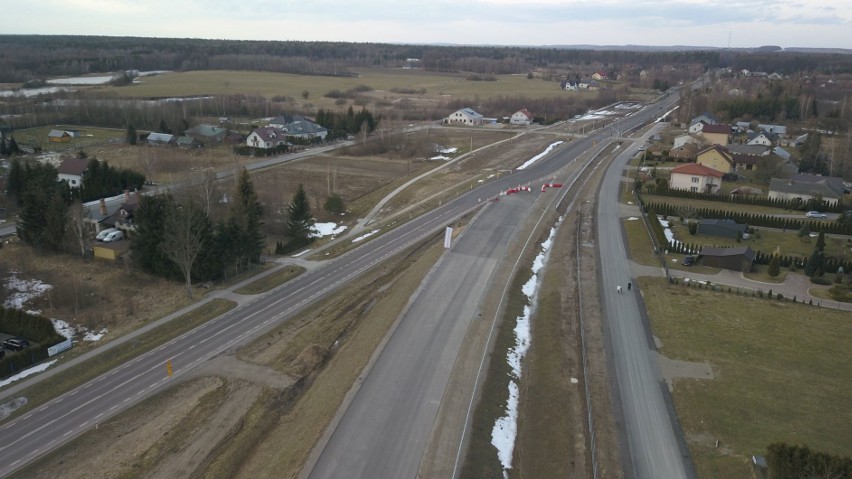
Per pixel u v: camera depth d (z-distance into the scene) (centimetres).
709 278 5897
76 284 5791
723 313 5097
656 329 4800
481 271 5931
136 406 3953
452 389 3853
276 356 4559
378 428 3425
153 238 5969
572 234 7350
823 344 4569
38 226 6706
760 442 3391
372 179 10644
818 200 8194
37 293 5747
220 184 9125
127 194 7681
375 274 6216
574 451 3334
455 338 4525
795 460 2823
